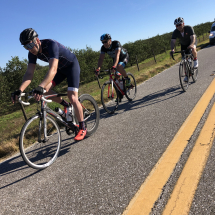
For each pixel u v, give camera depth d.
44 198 1.86
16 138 3.62
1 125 7.98
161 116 3.36
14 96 2.30
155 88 5.81
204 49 14.09
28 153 2.94
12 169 2.62
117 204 1.58
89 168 2.23
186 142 2.31
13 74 12.06
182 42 5.18
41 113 2.53
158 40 25.09
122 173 1.98
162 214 1.39
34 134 3.46
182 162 1.95
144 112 3.80
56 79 2.96
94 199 1.70
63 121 2.86
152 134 2.74
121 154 2.38
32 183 2.18
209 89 4.22
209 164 1.82
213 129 2.46
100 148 2.69
